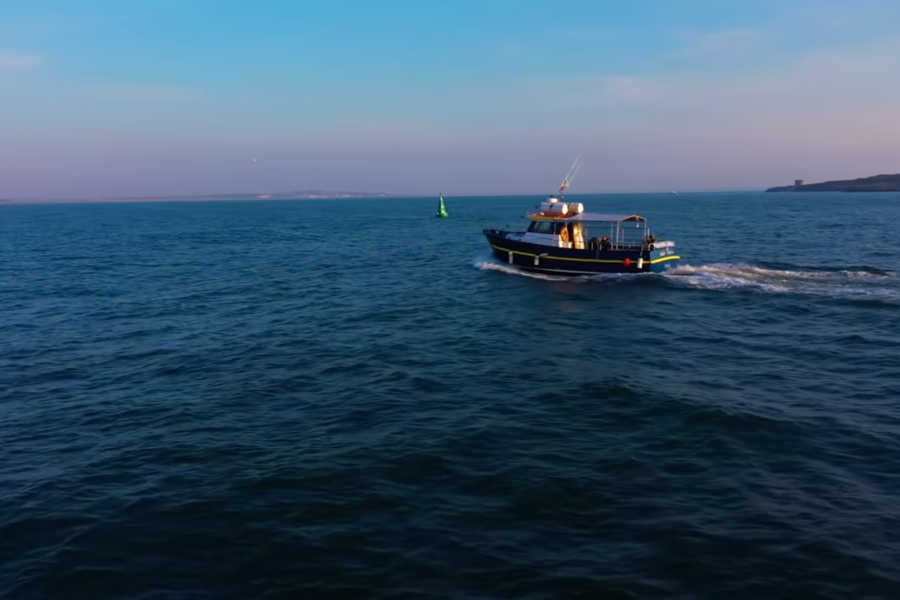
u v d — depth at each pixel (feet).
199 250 172.76
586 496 31.68
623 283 99.14
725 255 135.44
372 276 115.14
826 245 154.92
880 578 24.85
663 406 44.09
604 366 55.31
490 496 31.89
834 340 62.85
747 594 24.09
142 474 35.09
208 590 24.85
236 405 46.44
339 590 24.63
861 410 43.24
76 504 31.76
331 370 55.11
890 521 28.89
